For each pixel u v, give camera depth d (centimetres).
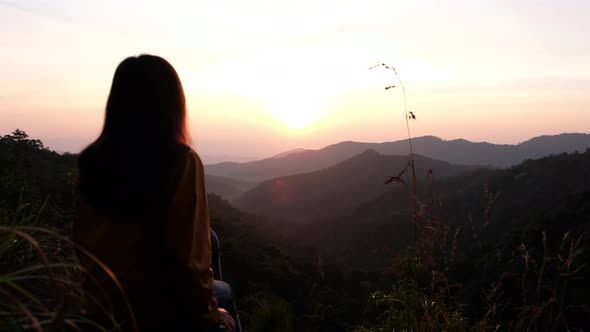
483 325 167
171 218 115
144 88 131
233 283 2797
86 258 120
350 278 2334
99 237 118
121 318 117
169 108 133
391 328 219
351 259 4506
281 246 5878
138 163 119
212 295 122
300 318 829
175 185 117
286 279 2880
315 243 8838
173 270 115
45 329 89
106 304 117
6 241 129
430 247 160
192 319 119
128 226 116
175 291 117
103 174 119
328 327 816
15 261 140
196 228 118
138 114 129
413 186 159
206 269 120
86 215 122
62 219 271
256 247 4372
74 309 98
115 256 117
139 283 116
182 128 138
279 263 3556
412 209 160
